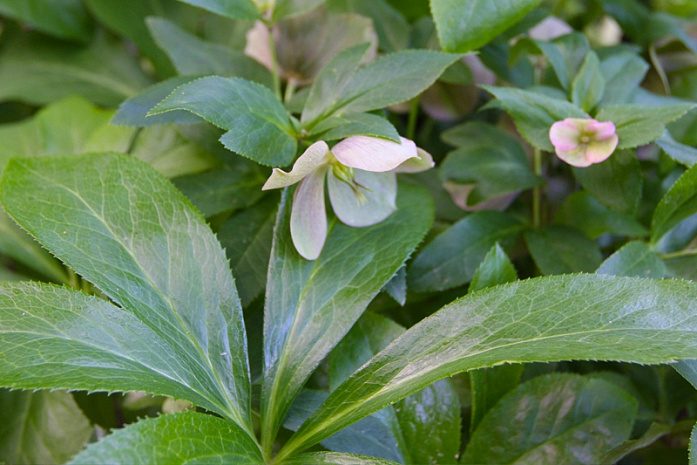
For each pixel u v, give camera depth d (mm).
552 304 854
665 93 1018
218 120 876
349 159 878
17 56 1117
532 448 894
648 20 1043
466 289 961
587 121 916
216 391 861
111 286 865
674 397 927
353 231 912
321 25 1004
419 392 900
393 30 1031
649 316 843
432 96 1044
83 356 840
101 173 891
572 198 983
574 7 1163
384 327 910
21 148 1030
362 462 847
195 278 881
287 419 885
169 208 891
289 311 888
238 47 1058
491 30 946
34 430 930
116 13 1094
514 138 1001
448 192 1013
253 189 958
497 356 837
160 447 820
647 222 979
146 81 1120
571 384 900
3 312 846
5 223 1001
